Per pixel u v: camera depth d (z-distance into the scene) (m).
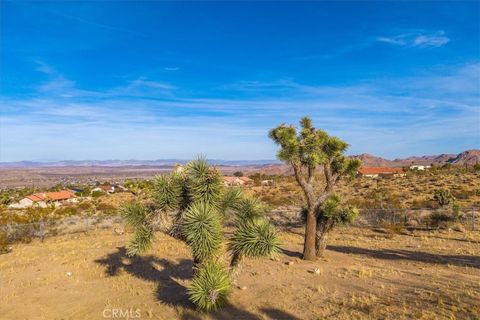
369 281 10.86
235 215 10.05
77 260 14.64
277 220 26.95
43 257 15.66
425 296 8.92
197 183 9.83
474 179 55.94
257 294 10.04
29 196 69.81
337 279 11.32
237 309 8.89
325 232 15.44
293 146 13.93
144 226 10.00
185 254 15.95
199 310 8.81
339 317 7.83
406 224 24.23
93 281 11.92
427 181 58.28
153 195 9.92
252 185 72.06
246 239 9.26
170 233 9.98
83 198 71.88
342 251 16.84
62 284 11.58
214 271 9.02
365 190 50.25
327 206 15.26
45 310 9.32
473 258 14.48
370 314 7.84
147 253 15.93
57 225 25.11
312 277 11.71
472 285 9.95
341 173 15.17
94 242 19.23
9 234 21.06
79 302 9.84
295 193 46.78
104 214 33.94
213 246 9.10
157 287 11.03
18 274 12.91
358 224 24.69
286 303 9.12
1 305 9.75
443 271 12.24
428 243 18.20
